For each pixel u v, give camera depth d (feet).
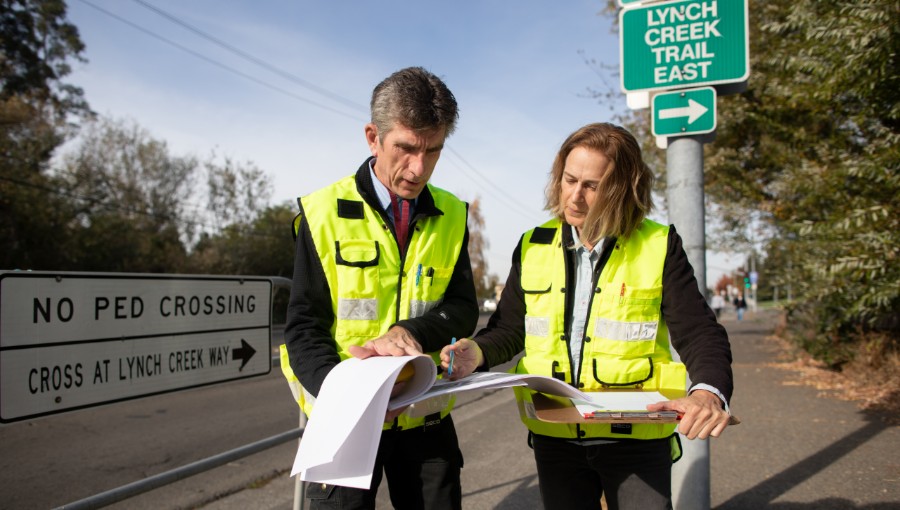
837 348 30.63
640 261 6.70
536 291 7.11
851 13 15.78
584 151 6.59
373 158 7.07
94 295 8.32
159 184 104.83
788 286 28.71
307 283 6.43
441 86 6.38
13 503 14.90
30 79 81.15
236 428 22.67
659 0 11.03
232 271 108.37
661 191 37.01
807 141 29.22
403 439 6.87
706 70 10.78
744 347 48.60
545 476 7.12
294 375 6.81
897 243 16.33
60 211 79.92
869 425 19.02
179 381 9.53
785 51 23.20
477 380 5.96
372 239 6.66
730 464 15.24
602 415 5.33
